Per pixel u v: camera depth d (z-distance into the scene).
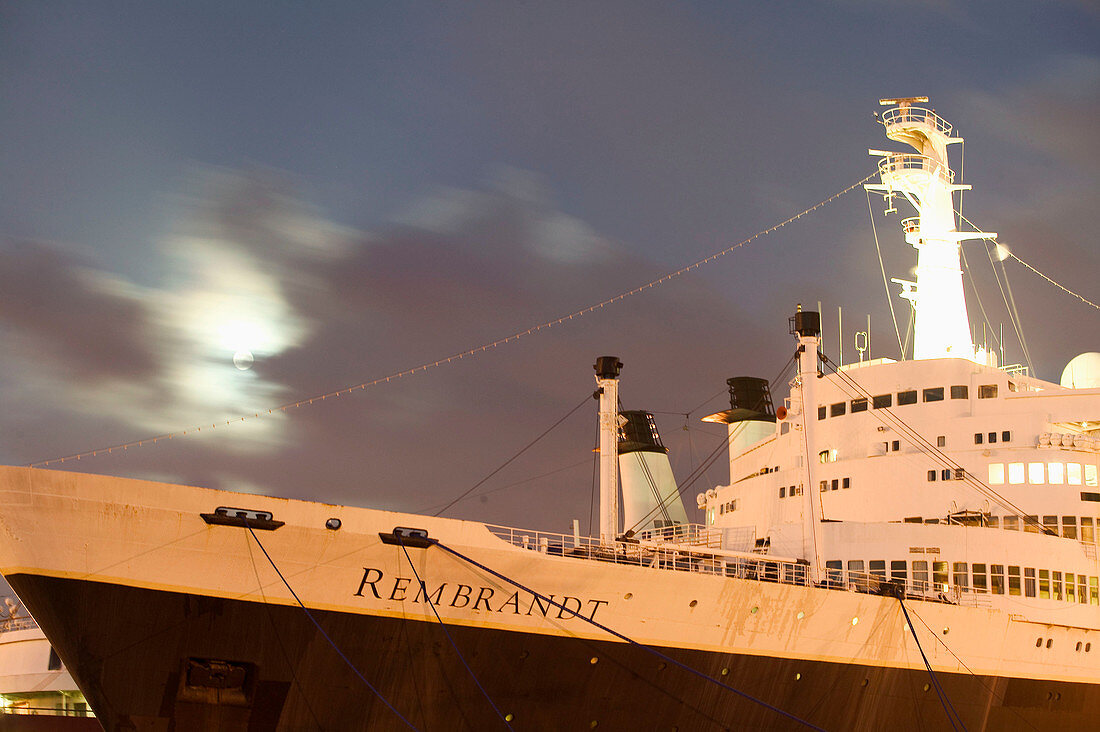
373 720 32.94
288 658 31.53
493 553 33.50
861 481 50.56
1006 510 47.56
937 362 50.47
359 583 32.00
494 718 34.50
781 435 53.22
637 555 38.59
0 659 47.62
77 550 29.33
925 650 42.00
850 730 40.94
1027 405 48.94
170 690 30.80
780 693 39.16
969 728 43.50
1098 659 46.88
